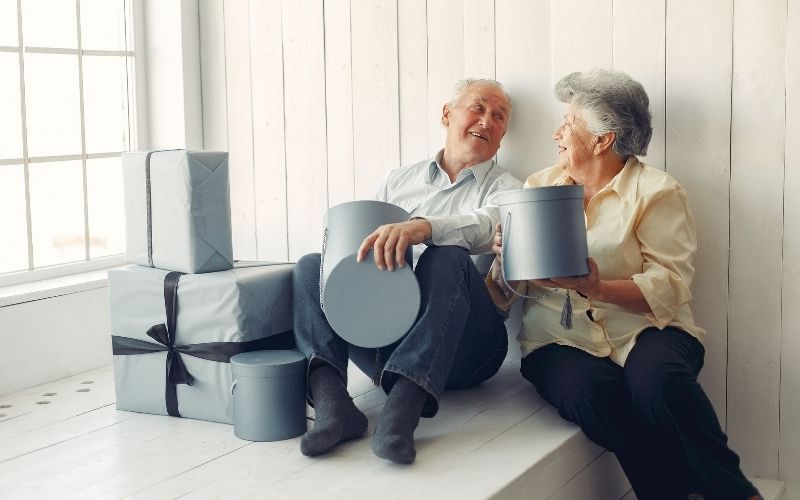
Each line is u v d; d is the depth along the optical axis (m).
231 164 3.16
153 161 2.26
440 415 2.19
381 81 2.83
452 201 2.56
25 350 2.60
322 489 1.75
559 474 1.99
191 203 2.20
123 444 2.06
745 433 2.34
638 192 2.18
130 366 2.30
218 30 3.12
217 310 2.16
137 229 2.32
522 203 1.87
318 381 2.04
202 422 2.21
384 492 1.73
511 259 1.91
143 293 2.25
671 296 2.09
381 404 2.28
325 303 2.01
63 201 2.96
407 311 2.00
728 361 2.34
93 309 2.81
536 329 2.29
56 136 2.93
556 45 2.51
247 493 1.75
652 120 2.38
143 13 3.16
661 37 2.36
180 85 3.12
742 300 2.31
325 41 2.92
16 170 2.79
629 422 2.07
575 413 2.05
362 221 2.03
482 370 2.33
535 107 2.57
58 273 2.89
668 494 2.05
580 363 2.11
